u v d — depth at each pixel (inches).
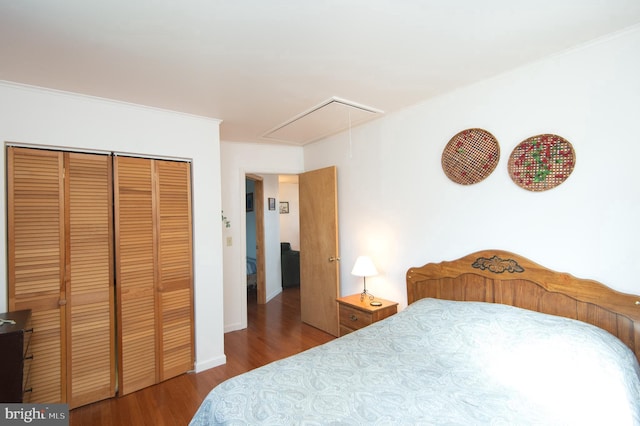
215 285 107.1
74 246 84.0
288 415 46.4
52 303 80.8
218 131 109.3
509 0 52.1
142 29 57.0
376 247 118.9
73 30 56.5
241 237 145.2
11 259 75.9
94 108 86.9
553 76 72.6
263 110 102.0
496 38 64.2
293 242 280.5
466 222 89.9
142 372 93.0
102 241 88.0
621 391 48.5
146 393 91.1
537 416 45.0
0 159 75.2
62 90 82.0
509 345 61.8
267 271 191.5
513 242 79.8
